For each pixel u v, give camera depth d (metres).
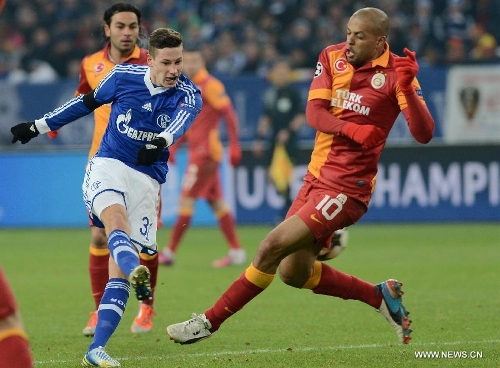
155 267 25.50
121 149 22.05
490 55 67.75
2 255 45.31
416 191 58.66
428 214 58.53
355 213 22.20
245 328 26.22
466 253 43.94
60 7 74.94
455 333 24.95
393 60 22.17
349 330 25.81
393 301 23.09
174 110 21.86
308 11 71.56
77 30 72.19
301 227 21.59
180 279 36.66
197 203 59.44
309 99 22.44
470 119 59.59
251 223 58.72
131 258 19.89
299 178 58.06
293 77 62.78
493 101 59.25
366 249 46.09
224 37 70.88
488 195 58.09
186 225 40.97
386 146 58.81
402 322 23.08
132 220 22.03
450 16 72.75
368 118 22.12
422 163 58.53
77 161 58.75
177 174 58.00
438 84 59.88
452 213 58.34
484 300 30.62
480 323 26.48
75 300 31.92
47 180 58.91
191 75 41.75
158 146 20.52
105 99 22.20
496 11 75.25
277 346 23.47
